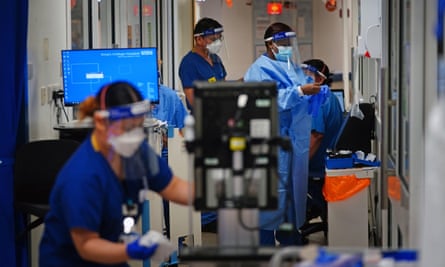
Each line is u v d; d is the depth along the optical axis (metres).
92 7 6.21
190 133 2.36
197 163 2.36
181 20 10.35
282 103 4.89
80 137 4.37
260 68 5.08
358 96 7.29
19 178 4.05
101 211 2.71
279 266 2.11
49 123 4.90
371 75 6.68
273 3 11.39
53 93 4.98
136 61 4.76
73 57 4.69
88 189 2.65
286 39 5.07
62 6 5.23
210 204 2.37
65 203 2.66
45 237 2.84
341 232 5.33
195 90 2.40
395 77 4.23
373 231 5.79
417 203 3.28
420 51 3.28
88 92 4.71
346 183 5.27
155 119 4.98
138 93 2.74
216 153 2.36
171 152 5.00
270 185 2.37
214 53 6.31
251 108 2.39
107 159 2.73
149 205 4.55
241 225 2.44
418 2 3.27
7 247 4.09
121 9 7.35
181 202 2.94
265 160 2.37
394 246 4.29
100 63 4.72
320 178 5.75
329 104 5.76
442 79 1.90
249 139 2.36
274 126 2.39
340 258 2.07
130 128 2.62
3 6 4.00
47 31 4.85
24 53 4.16
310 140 5.38
